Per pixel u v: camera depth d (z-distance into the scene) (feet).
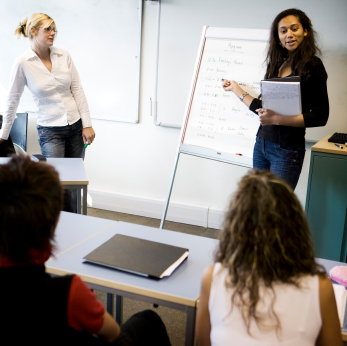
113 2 10.82
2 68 12.73
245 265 2.78
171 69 10.65
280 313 2.74
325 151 7.42
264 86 6.73
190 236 5.16
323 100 6.81
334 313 2.86
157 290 3.82
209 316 3.10
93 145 12.24
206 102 8.85
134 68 11.06
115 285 3.92
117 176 12.19
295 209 2.81
